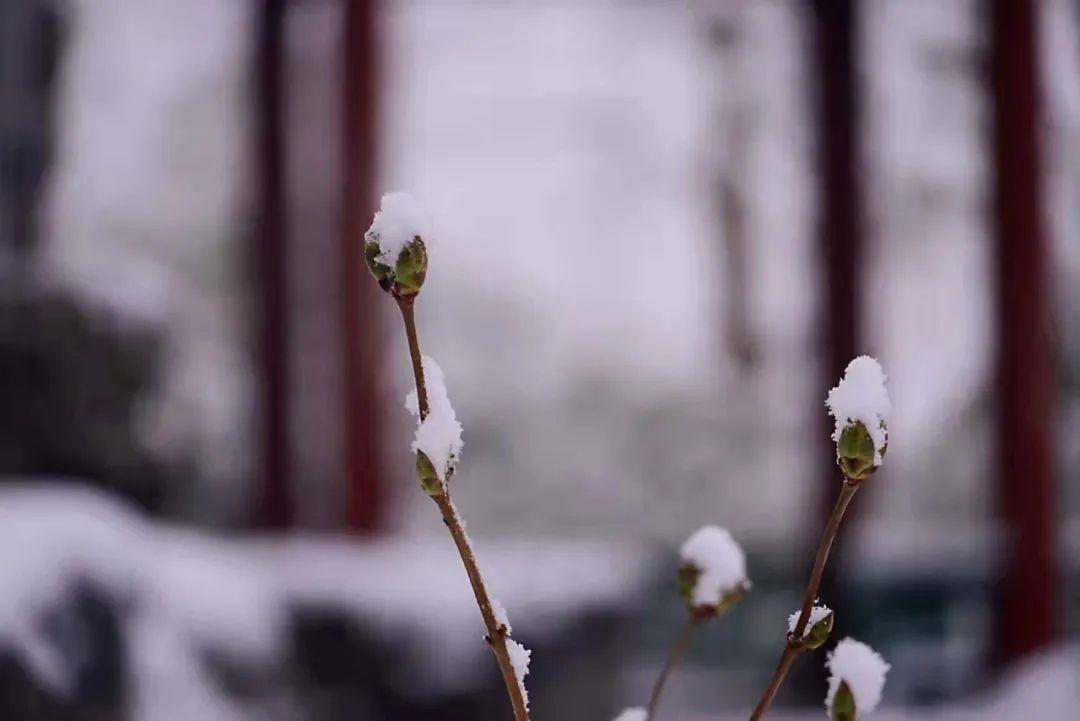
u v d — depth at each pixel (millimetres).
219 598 3465
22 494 3152
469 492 16000
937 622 7543
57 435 4656
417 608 3953
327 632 3736
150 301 5176
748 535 10938
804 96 7602
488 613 839
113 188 14680
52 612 2619
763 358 13773
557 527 15828
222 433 11523
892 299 13594
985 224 6316
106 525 3145
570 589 4461
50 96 6551
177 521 5184
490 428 16188
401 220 774
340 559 4293
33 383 4613
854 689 860
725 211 14008
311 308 6895
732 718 5875
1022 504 5973
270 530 6770
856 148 7453
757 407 15078
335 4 7043
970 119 12875
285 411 6855
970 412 13164
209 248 14625
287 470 6828
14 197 6367
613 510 15734
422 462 807
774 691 864
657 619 8422
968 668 6855
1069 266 11141
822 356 7480
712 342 15125
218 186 14711
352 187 6758
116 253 14547
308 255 6945
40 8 6469
